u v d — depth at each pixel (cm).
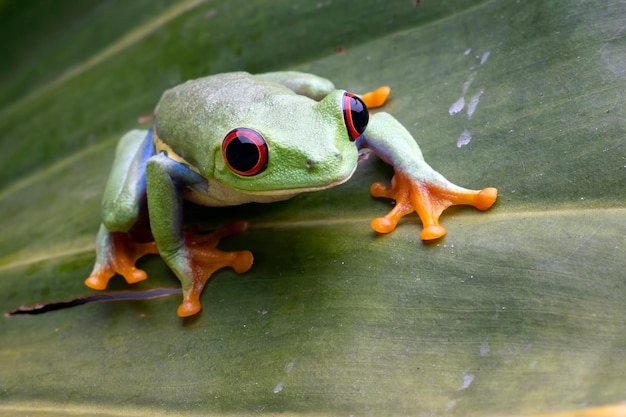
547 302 20
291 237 22
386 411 20
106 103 26
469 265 21
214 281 22
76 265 24
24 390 22
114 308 23
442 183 21
